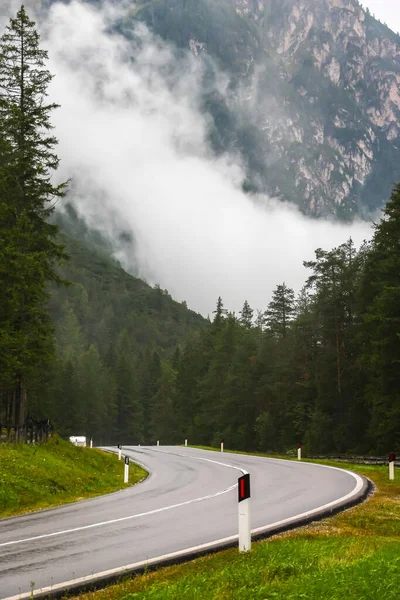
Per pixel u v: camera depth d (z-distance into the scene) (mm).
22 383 33844
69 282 35281
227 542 11977
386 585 7566
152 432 147875
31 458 26016
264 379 83125
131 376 152750
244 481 11016
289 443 70875
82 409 130625
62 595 8930
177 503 18578
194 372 114750
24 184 34344
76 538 13070
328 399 60906
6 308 32125
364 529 13656
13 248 30891
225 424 91438
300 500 18031
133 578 9797
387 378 43906
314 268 61562
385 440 45281
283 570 9125
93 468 32531
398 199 42375
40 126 34938
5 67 34969
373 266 49094
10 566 10609
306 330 69125
